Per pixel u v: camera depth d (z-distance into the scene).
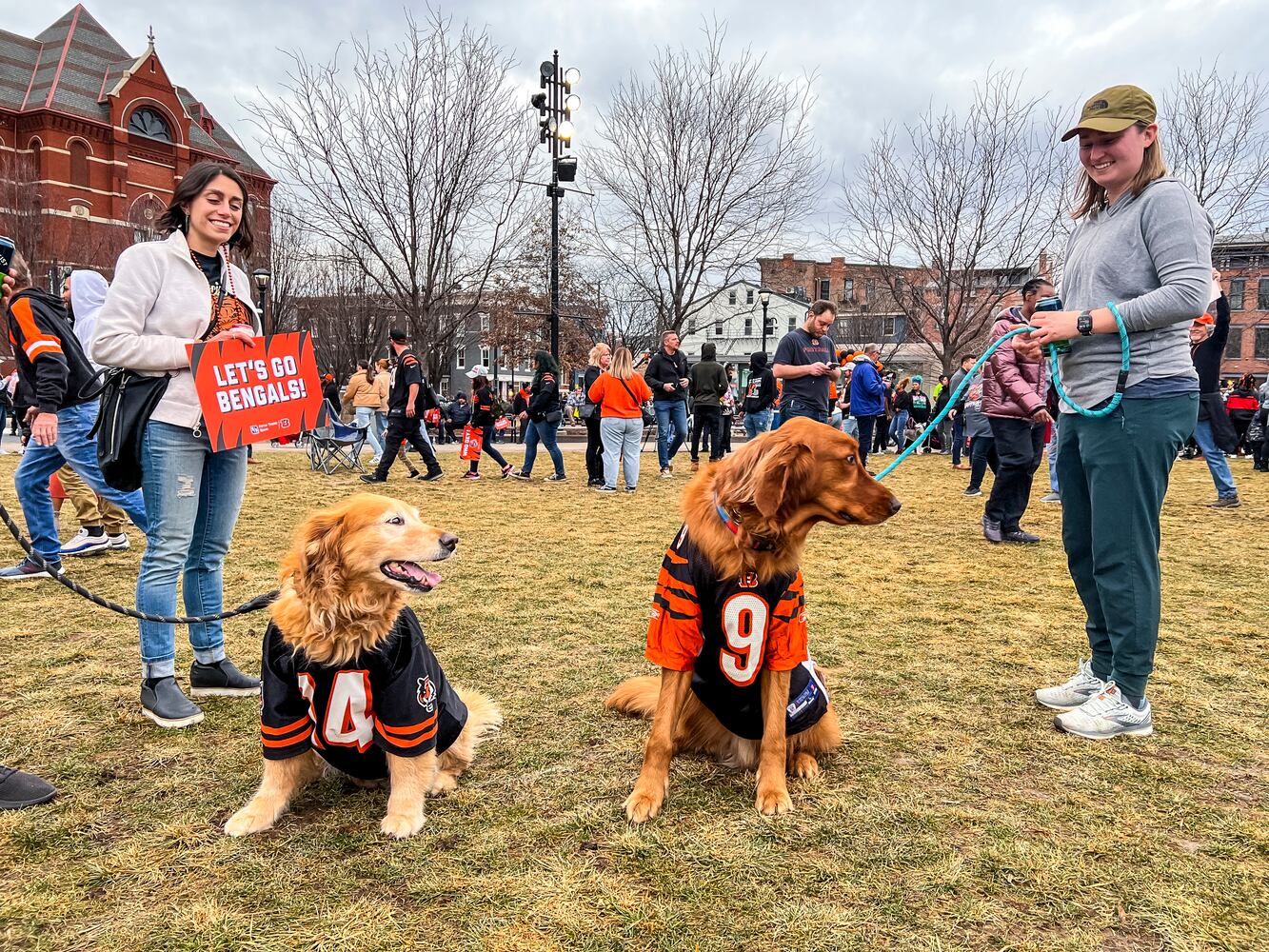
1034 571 5.91
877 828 2.37
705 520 2.63
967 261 22.19
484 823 2.40
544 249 27.62
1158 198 2.88
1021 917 1.96
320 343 33.44
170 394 3.01
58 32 48.78
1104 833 2.35
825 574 5.80
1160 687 3.54
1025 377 6.79
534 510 8.72
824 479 2.59
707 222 21.45
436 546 2.35
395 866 2.15
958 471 13.94
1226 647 4.10
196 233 3.16
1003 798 2.57
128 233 37.16
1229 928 1.91
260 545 6.55
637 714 3.22
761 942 1.85
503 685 3.55
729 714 2.68
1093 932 1.90
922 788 2.64
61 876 2.09
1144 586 2.98
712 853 2.23
